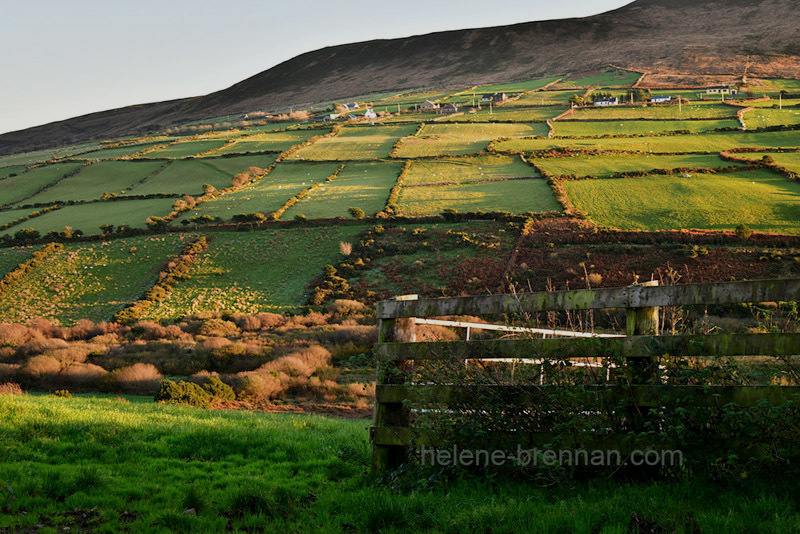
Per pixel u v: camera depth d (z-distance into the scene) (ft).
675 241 249.55
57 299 273.13
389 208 341.82
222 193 426.51
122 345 192.13
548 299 20.03
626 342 18.34
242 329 223.71
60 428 30.73
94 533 18.22
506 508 17.12
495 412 20.40
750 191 312.91
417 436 21.63
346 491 21.89
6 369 147.43
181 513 19.65
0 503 19.90
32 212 418.72
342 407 103.86
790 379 17.66
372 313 228.63
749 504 15.40
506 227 293.23
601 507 16.37
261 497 20.54
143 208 403.34
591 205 315.78
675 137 485.56
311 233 325.21
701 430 17.15
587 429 18.56
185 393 99.30
